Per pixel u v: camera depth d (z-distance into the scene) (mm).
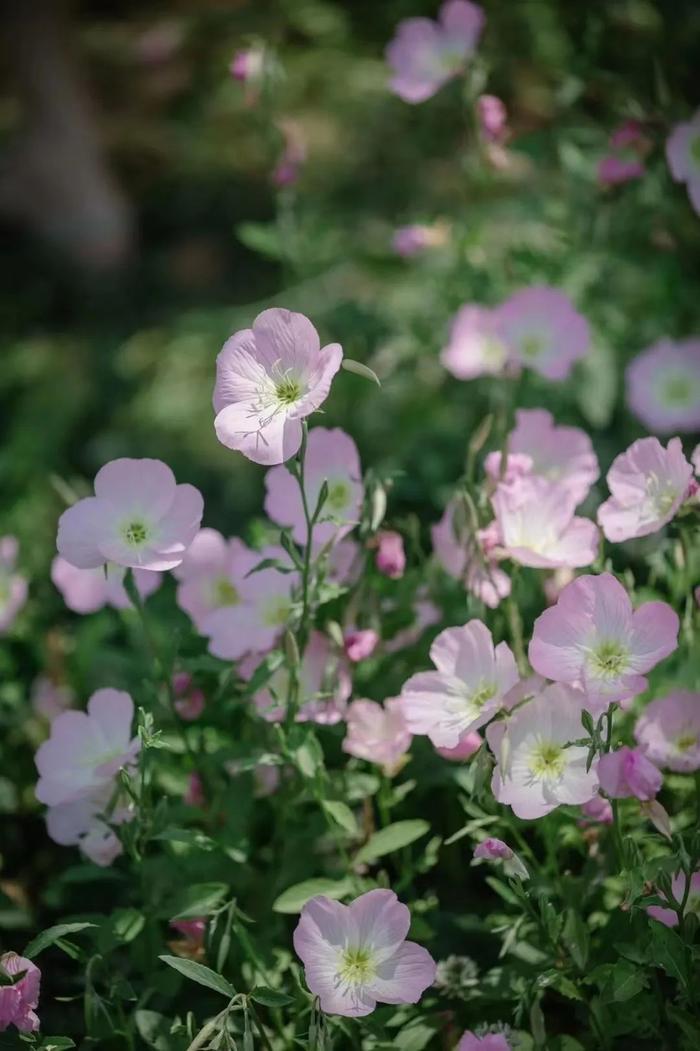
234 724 1297
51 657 1399
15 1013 1149
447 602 1305
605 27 1601
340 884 1213
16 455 1777
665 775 1257
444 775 1263
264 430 1164
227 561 1299
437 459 1540
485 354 1524
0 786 1352
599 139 1594
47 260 2320
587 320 1493
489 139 1537
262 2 2629
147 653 1386
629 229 1542
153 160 2520
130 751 1214
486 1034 1171
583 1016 1200
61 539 1185
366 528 1231
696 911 1176
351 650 1230
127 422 1847
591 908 1230
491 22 1893
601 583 1158
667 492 1195
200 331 1959
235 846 1236
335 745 1270
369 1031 1190
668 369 1476
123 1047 1230
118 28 2799
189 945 1217
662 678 1275
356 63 2484
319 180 2248
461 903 1275
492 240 1642
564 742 1164
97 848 1238
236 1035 1201
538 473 1308
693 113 1495
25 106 2287
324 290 1737
